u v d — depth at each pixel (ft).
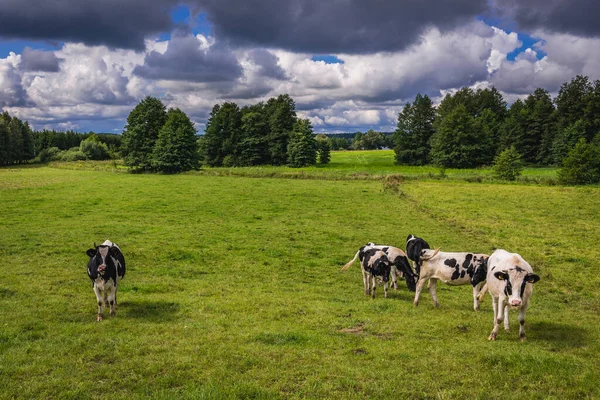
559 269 58.39
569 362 25.77
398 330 32.73
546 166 298.35
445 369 25.07
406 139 324.80
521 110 331.36
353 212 104.94
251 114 331.98
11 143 369.71
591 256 64.80
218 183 167.53
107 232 76.74
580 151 171.63
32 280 46.96
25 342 28.94
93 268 34.06
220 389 22.06
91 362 25.85
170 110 272.51
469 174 196.85
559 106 320.09
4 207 105.19
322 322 34.53
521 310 30.73
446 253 40.32
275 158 335.67
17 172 237.86
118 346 28.14
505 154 181.98
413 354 27.30
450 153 294.87
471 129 300.20
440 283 52.42
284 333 30.71
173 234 76.23
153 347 27.96
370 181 178.70
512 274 29.91
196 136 254.47
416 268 51.62
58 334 30.71
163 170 242.78
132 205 110.42
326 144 337.72
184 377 23.90
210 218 95.04
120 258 37.83
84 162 326.03
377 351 27.81
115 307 36.70
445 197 129.59
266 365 25.40
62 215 95.14
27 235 72.18
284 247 68.49
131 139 251.39
